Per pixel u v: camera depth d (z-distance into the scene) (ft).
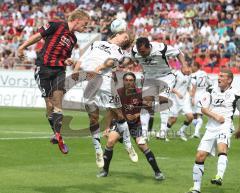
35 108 153.48
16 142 84.84
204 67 158.20
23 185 54.24
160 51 73.77
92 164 66.74
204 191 53.67
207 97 52.34
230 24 177.68
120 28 55.83
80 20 49.73
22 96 156.76
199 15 185.57
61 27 49.62
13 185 54.08
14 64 165.99
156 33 178.60
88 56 54.54
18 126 111.04
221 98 53.21
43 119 125.59
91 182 56.44
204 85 99.19
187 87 97.19
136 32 182.91
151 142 89.25
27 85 156.66
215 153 52.90
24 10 205.98
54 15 200.85
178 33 177.47
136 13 199.21
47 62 49.37
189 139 95.35
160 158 73.10
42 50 49.80
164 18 186.80
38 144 82.84
